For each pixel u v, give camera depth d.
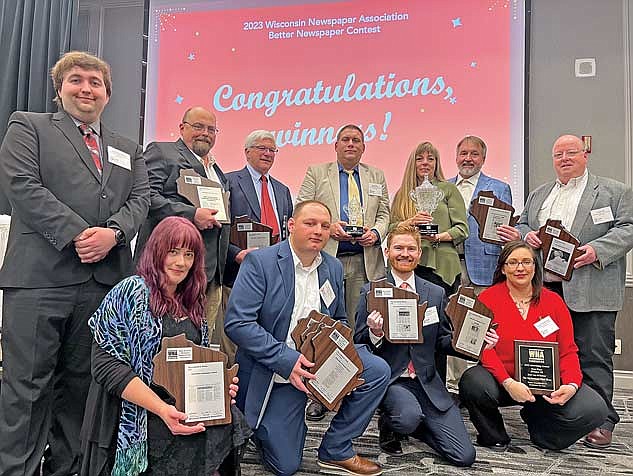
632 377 4.10
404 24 4.48
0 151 2.04
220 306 3.18
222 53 4.75
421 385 2.50
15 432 1.93
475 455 2.36
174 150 2.85
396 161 4.45
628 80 4.18
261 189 3.31
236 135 4.70
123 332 1.75
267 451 2.23
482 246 3.49
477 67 4.35
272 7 4.69
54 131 2.06
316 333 2.15
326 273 2.38
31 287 1.96
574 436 2.51
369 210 3.28
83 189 2.05
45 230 1.95
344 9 4.58
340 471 2.25
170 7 4.82
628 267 4.16
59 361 2.08
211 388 1.82
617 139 4.19
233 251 2.98
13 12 4.58
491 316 2.54
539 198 3.13
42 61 4.49
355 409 2.23
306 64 4.62
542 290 2.72
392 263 2.62
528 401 2.48
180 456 1.78
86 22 4.97
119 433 1.73
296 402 2.25
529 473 2.29
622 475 2.29
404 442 2.66
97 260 2.01
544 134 4.31
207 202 2.72
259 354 2.14
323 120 4.58
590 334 2.79
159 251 1.84
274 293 2.26
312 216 2.25
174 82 4.80
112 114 4.98
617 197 2.87
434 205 3.16
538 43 4.34
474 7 4.37
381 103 4.50
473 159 3.65
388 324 2.42
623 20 4.21
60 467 2.07
